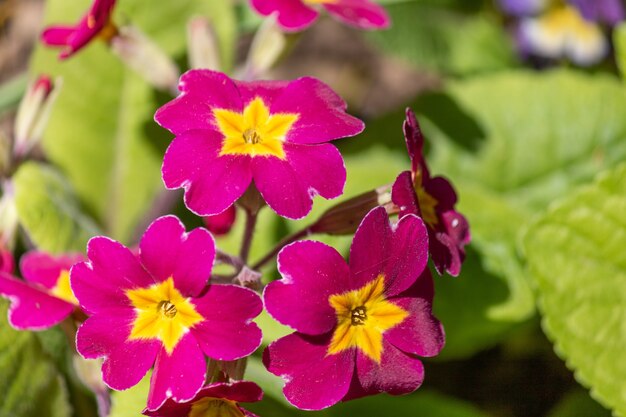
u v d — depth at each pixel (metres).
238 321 0.25
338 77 0.44
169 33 0.35
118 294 0.25
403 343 0.26
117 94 0.35
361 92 0.44
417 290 0.26
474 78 0.37
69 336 0.28
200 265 0.25
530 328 0.36
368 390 0.26
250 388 0.25
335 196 0.26
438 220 0.27
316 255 0.25
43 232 0.31
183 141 0.26
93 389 0.28
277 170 0.26
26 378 0.30
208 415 0.26
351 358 0.25
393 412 0.31
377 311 0.26
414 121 0.27
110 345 0.25
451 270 0.26
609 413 0.33
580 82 0.36
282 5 0.30
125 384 0.25
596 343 0.30
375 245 0.25
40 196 0.32
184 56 0.35
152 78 0.32
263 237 0.32
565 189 0.36
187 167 0.26
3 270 0.30
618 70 0.42
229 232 0.32
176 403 0.25
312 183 0.26
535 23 0.42
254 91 0.27
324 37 0.45
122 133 0.35
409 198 0.26
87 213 0.35
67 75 0.35
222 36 0.35
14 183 0.32
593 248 0.31
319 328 0.25
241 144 0.26
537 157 0.36
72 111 0.35
